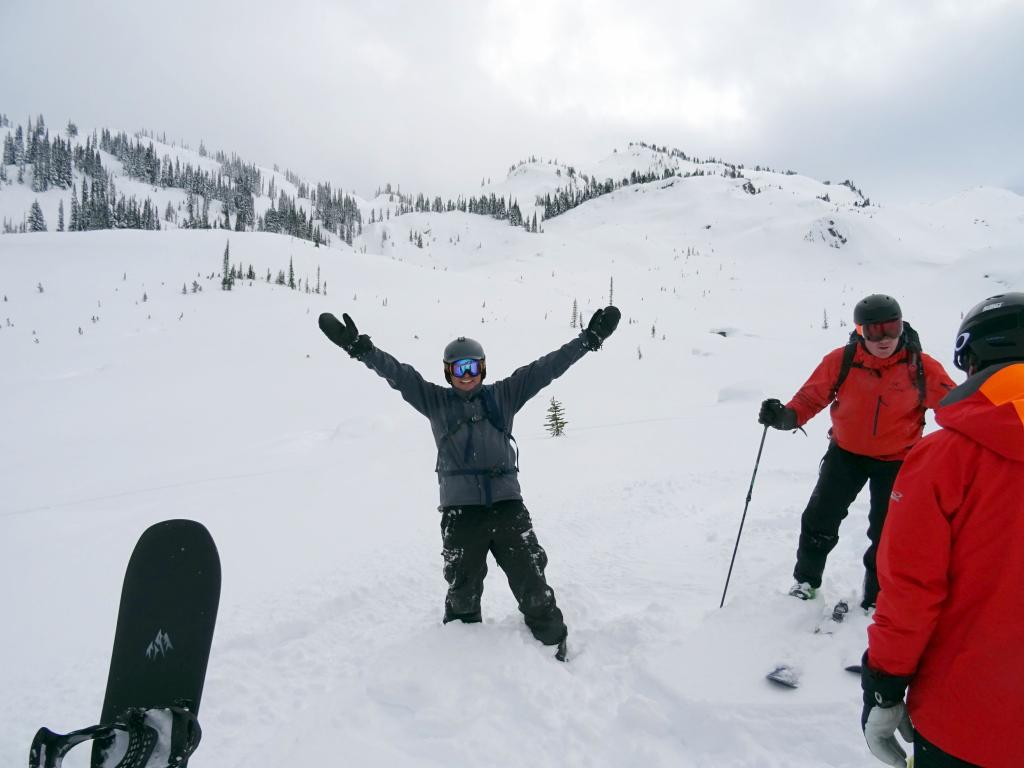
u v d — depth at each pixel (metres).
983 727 1.28
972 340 1.41
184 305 67.31
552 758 2.36
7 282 71.81
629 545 5.38
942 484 1.32
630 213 199.38
